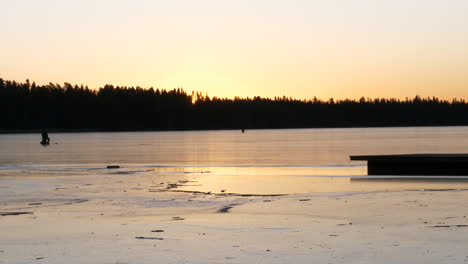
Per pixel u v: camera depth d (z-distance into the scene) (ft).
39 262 37.73
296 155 224.33
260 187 88.07
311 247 40.93
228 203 67.87
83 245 42.96
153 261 37.63
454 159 99.81
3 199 74.69
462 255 37.45
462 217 51.96
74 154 249.75
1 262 37.83
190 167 147.33
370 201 64.75
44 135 398.21
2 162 184.65
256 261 37.19
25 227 51.90
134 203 69.62
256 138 539.29
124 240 44.65
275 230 48.08
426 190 74.69
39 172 128.98
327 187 86.07
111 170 134.82
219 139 517.55
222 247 41.45
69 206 67.46
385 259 36.96
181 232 47.78
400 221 50.83
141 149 306.76
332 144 360.07
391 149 283.38
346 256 37.99
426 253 38.24
